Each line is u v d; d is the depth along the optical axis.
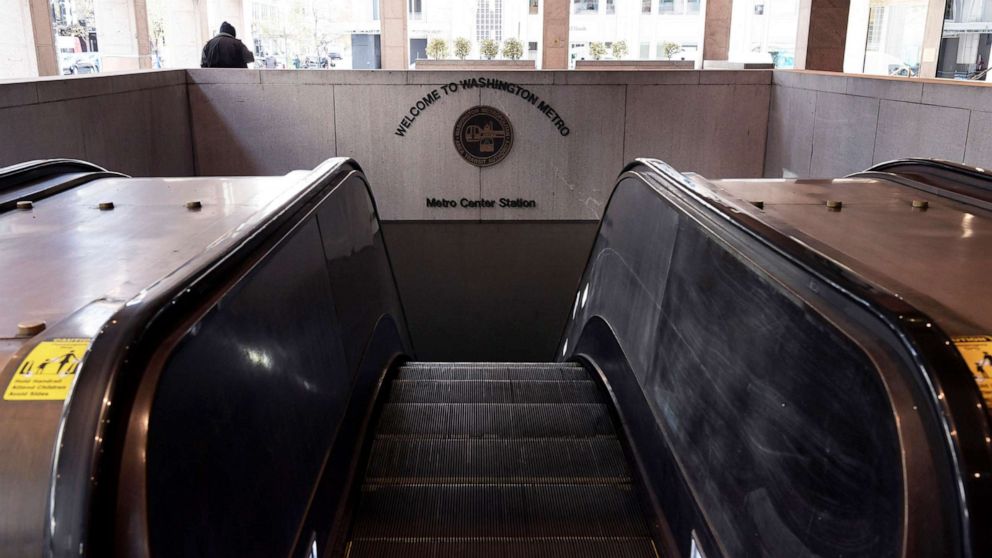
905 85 6.21
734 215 2.35
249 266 1.93
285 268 2.36
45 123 5.75
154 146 8.09
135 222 2.51
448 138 9.46
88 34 15.31
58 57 11.82
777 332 1.92
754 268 2.06
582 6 24.45
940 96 5.75
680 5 24.45
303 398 2.28
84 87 6.42
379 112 9.38
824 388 1.62
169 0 18.11
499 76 9.29
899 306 1.45
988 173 3.12
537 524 2.69
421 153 9.50
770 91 9.43
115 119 7.08
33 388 1.31
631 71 9.33
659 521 2.60
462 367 4.36
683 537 2.41
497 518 2.72
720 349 2.30
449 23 21.64
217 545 1.48
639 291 3.44
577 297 5.41
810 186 3.32
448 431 3.41
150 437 1.25
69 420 1.19
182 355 1.46
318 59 21.58
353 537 2.60
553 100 9.38
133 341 1.32
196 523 1.39
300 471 2.13
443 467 3.05
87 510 1.12
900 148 6.31
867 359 1.44
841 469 1.50
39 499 1.21
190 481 1.39
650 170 3.69
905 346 1.35
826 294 1.70
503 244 9.36
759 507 1.87
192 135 9.38
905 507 1.22
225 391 1.66
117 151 7.11
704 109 9.47
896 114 6.38
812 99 8.21
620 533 2.67
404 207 9.68
